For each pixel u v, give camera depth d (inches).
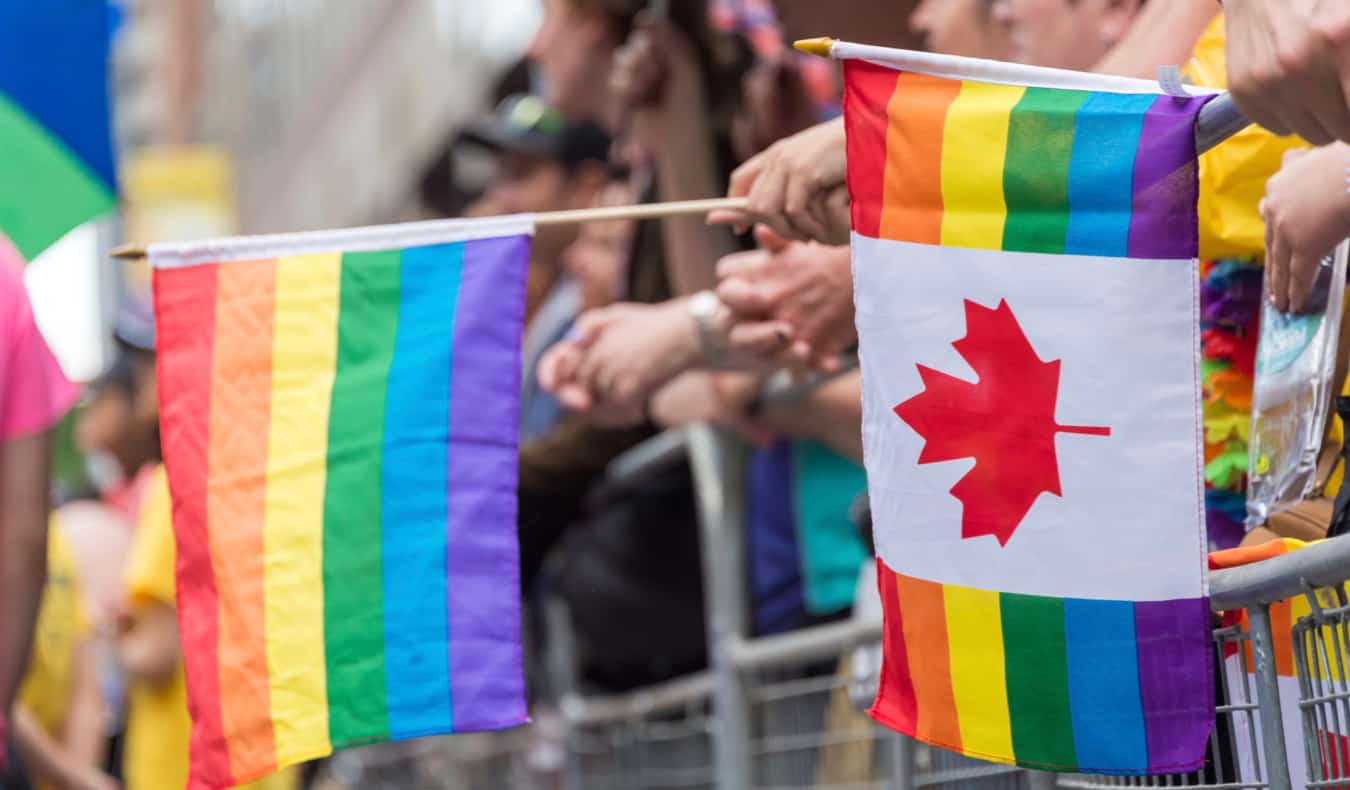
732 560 434.0
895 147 218.5
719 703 432.5
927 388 216.7
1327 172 236.4
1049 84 215.2
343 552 276.4
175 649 553.0
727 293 355.3
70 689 506.6
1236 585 218.1
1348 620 199.8
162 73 2378.2
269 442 277.4
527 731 620.7
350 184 1823.3
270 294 279.6
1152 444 211.3
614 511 510.3
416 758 754.8
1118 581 211.6
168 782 553.6
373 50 1710.1
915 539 218.4
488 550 276.4
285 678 274.2
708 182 449.1
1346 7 177.2
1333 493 245.1
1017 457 213.8
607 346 401.4
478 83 1147.9
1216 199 284.7
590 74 534.0
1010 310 213.8
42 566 340.8
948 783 329.1
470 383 277.9
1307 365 246.1
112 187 473.7
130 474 661.3
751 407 414.3
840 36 395.5
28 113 468.1
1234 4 190.1
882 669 224.2
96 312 1050.1
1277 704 215.2
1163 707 210.8
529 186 652.7
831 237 265.9
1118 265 211.0
